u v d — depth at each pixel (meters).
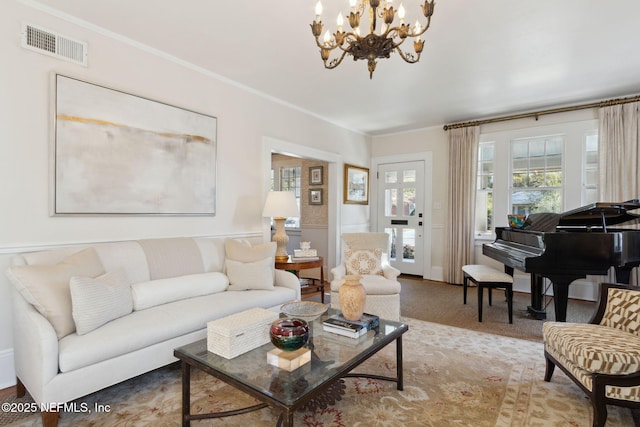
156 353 2.02
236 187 3.64
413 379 2.19
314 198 5.84
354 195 5.70
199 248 2.91
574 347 1.74
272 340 1.60
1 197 2.13
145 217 2.87
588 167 4.30
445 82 3.61
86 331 1.80
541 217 3.75
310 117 4.70
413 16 2.36
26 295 1.76
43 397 1.58
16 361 1.96
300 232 6.16
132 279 2.39
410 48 2.84
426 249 5.55
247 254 2.99
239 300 2.52
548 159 4.55
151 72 2.89
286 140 4.29
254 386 1.38
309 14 2.37
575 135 4.32
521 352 2.63
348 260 3.62
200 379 2.22
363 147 5.94
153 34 2.66
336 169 5.26
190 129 3.17
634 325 1.93
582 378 1.70
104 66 2.60
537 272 2.89
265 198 3.96
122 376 1.86
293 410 1.25
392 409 1.85
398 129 5.68
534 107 4.46
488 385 2.12
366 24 2.48
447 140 5.30
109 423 1.74
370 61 1.79
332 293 3.27
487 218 5.06
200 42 2.79
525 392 2.04
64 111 2.38
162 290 2.35
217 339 1.67
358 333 1.89
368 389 2.07
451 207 5.18
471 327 3.22
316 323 2.15
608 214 3.19
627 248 2.87
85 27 2.49
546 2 2.21
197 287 2.56
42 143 2.30
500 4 2.23
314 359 1.63
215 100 3.42
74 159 2.43
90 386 1.73
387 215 6.04
